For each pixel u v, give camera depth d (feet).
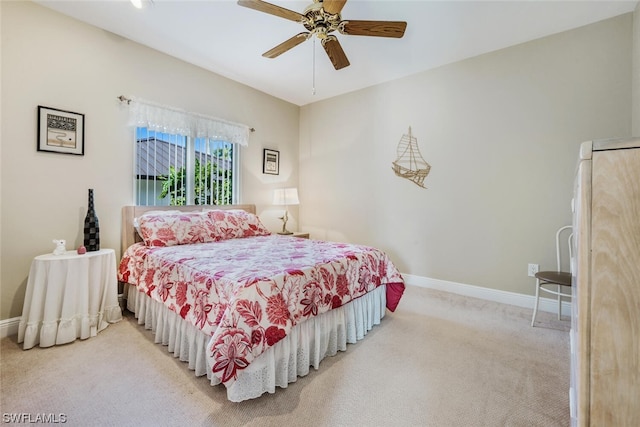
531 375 5.52
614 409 2.04
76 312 6.67
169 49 9.54
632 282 2.00
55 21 7.57
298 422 4.30
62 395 4.79
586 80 8.02
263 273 5.33
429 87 10.80
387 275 8.02
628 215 2.01
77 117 7.95
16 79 7.00
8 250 6.96
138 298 7.75
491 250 9.64
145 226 8.31
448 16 7.70
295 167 14.92
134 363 5.76
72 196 7.91
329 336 6.22
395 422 4.33
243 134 12.12
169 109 9.78
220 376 4.21
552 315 8.41
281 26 8.28
